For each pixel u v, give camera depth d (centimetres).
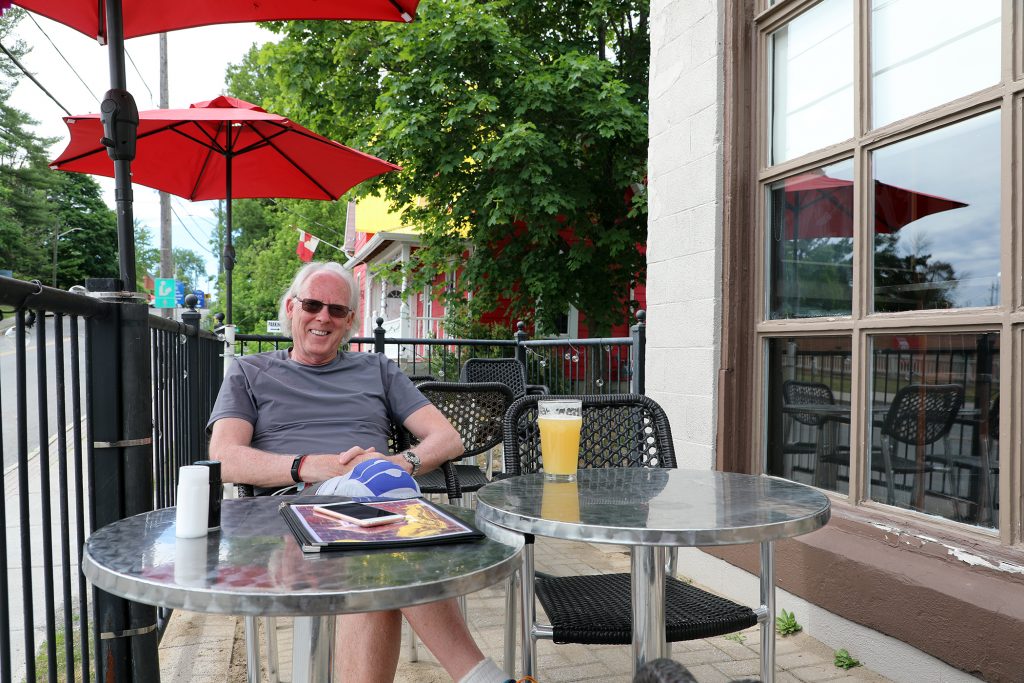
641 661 145
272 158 552
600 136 1070
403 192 1150
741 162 340
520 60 1060
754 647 282
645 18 1220
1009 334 221
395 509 143
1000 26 227
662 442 244
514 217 1077
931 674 234
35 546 484
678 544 129
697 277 358
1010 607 207
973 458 233
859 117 282
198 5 267
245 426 243
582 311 1188
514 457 234
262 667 262
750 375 339
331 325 254
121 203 184
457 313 1207
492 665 160
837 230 294
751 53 340
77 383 175
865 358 277
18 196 4756
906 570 241
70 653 165
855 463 279
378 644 165
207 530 127
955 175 242
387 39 1054
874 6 278
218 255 4481
